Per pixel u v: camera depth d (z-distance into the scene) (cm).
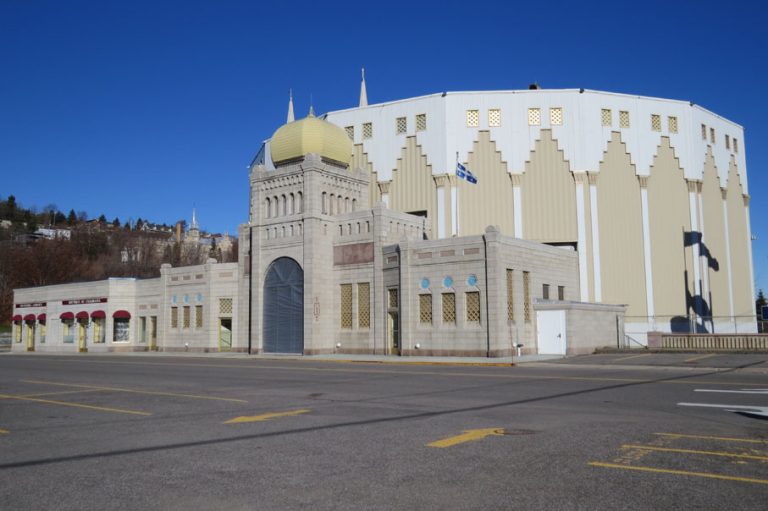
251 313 5166
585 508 707
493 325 3944
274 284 5062
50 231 17950
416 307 4344
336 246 4919
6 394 2044
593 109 5678
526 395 1789
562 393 1827
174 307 5931
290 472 895
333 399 1766
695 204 5909
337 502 745
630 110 5791
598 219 5550
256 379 2503
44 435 1253
